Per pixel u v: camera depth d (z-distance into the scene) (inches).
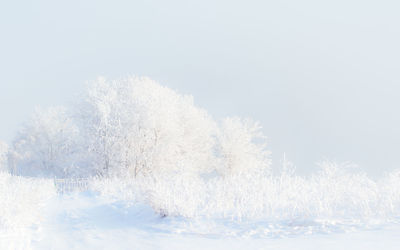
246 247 245.4
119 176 1035.9
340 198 357.7
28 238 295.0
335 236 247.6
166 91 1234.0
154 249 266.7
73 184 914.1
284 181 412.8
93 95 1147.3
